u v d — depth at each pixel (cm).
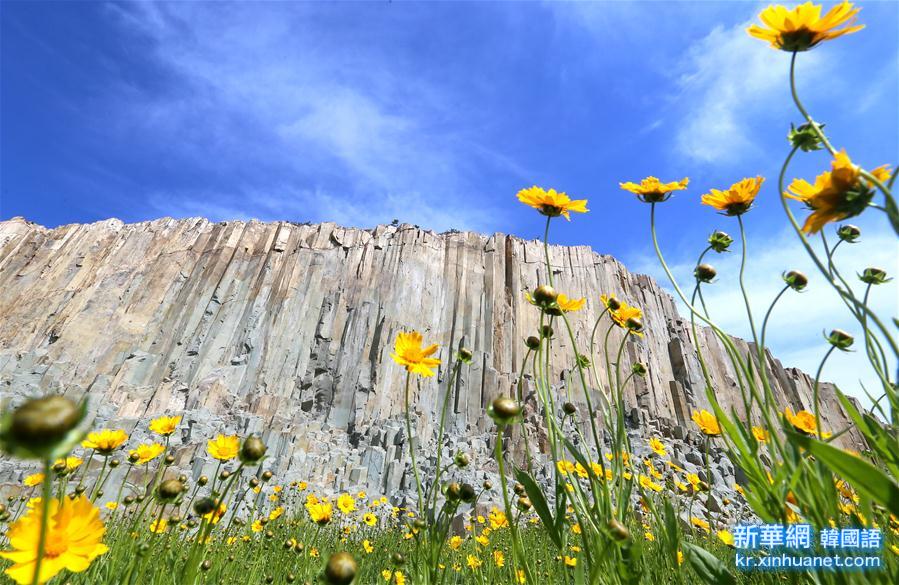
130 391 3725
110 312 4391
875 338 141
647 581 179
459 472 1548
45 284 4716
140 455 295
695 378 4241
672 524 170
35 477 303
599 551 157
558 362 3847
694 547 159
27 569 101
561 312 207
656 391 4062
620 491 170
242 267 4947
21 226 5322
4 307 4412
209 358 4131
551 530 162
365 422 3631
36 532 106
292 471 2870
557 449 173
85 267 4891
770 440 148
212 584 275
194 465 2003
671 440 3269
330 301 4681
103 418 3294
